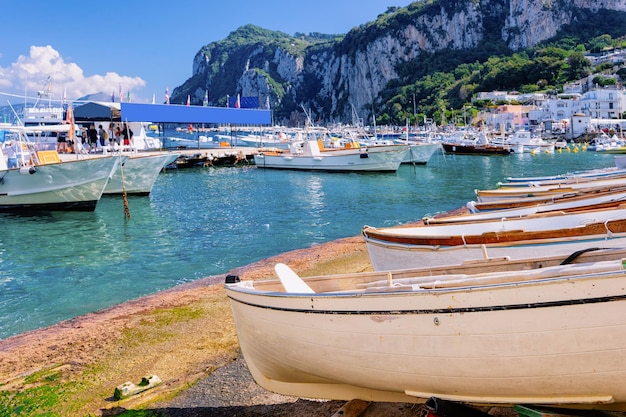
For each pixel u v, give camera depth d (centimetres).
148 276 1336
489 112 12250
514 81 15150
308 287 571
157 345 784
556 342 410
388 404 539
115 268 1426
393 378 477
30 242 1798
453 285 475
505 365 428
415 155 4994
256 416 560
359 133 10844
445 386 459
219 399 605
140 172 2892
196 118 5222
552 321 406
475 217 1110
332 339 487
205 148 6303
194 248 1667
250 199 2889
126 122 4656
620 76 12988
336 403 573
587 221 945
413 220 2148
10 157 2728
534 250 826
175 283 1262
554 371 419
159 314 932
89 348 788
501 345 423
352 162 4372
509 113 11225
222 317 893
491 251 841
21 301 1151
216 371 680
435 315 436
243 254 1572
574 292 396
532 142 7412
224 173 4556
